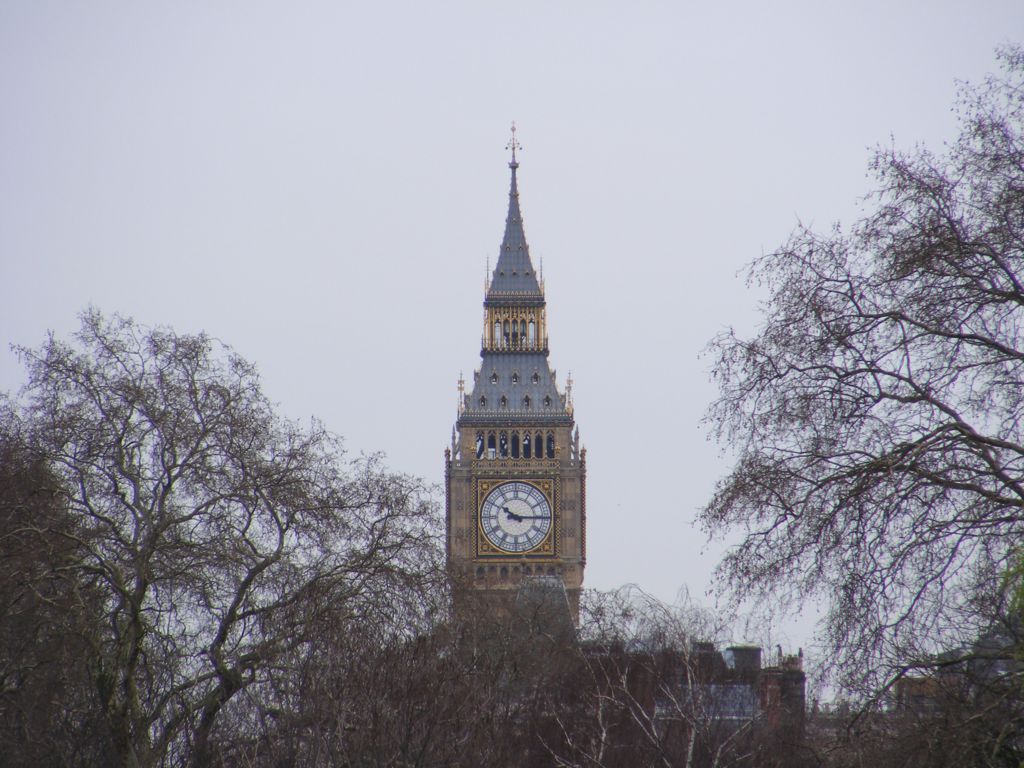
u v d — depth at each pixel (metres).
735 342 144.00
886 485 134.38
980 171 141.12
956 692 134.12
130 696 188.12
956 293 138.25
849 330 139.25
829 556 134.75
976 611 131.75
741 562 138.38
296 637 188.50
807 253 143.25
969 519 131.25
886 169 142.62
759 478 139.62
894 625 132.50
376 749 169.75
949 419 138.25
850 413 139.75
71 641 190.25
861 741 141.88
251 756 179.25
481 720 191.75
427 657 188.50
